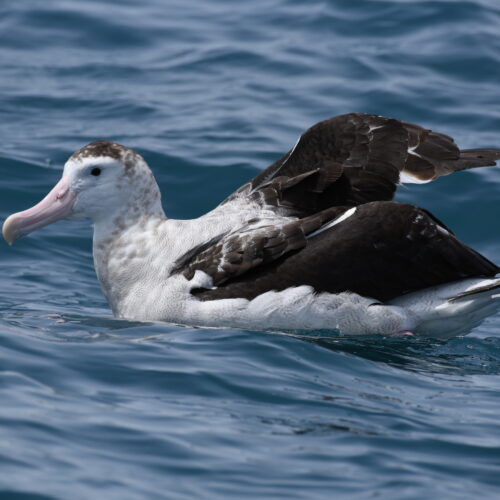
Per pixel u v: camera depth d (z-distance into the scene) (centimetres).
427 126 1883
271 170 1386
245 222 1282
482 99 1967
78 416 925
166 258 1275
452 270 1254
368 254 1236
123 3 2388
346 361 1134
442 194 1705
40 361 1044
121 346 1112
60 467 832
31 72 2116
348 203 1314
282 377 1064
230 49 2186
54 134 1878
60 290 1437
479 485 870
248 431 934
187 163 1772
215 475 850
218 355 1103
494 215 1661
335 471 873
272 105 1972
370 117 1348
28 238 1576
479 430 975
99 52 2205
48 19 2300
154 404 974
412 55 2114
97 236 1304
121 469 843
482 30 2175
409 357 1198
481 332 1362
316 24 2261
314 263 1234
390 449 922
